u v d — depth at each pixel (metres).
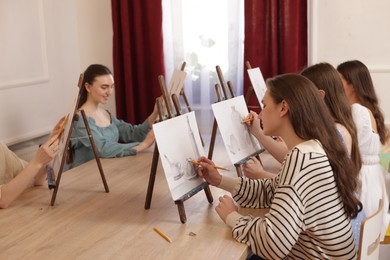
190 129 1.75
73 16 3.48
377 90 3.10
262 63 3.23
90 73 2.65
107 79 2.66
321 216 1.37
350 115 1.91
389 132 2.61
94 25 3.59
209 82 3.44
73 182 2.06
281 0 3.12
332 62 3.17
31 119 3.09
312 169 1.36
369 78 2.41
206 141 3.36
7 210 1.73
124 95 3.61
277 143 2.09
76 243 1.44
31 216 1.67
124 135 2.88
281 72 3.23
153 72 3.49
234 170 2.20
